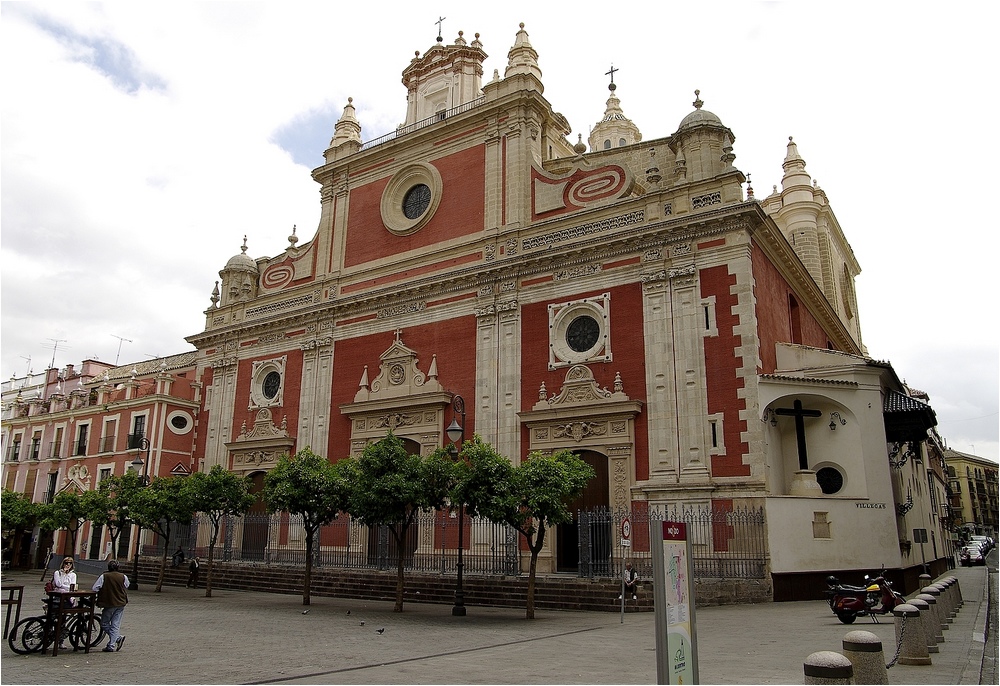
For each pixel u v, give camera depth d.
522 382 29.42
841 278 50.19
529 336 29.80
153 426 41.16
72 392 49.09
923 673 10.60
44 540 46.66
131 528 40.75
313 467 24.30
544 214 31.42
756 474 23.78
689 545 7.71
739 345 25.11
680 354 26.12
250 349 39.25
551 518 19.84
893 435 29.56
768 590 22.44
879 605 17.50
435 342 32.41
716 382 25.23
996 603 22.02
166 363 51.41
